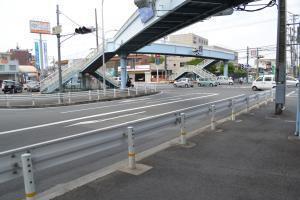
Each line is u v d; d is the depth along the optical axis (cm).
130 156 572
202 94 2970
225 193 459
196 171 557
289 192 461
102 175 541
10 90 4144
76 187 489
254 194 454
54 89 3334
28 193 387
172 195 453
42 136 961
